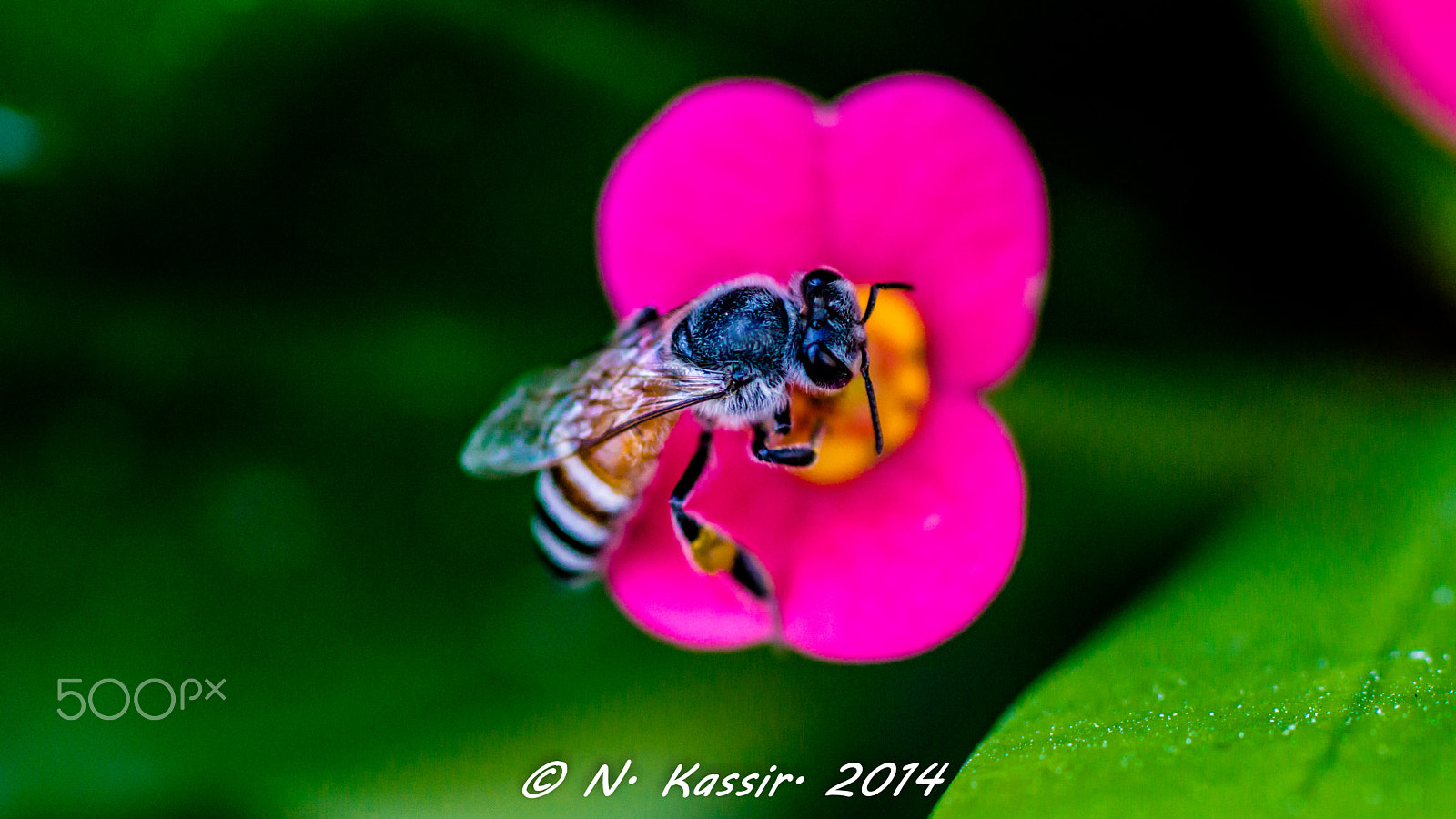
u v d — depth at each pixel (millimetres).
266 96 110
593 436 104
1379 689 95
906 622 101
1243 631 100
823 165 103
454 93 111
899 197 102
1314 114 111
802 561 102
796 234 103
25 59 109
